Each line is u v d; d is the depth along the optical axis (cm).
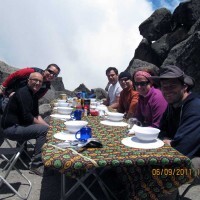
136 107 458
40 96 574
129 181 263
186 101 300
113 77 679
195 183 296
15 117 425
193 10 1226
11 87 547
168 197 272
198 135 282
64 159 221
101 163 220
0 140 382
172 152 242
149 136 265
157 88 420
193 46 838
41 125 427
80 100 516
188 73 852
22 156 505
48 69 562
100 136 299
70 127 296
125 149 250
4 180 343
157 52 1345
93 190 374
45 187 391
